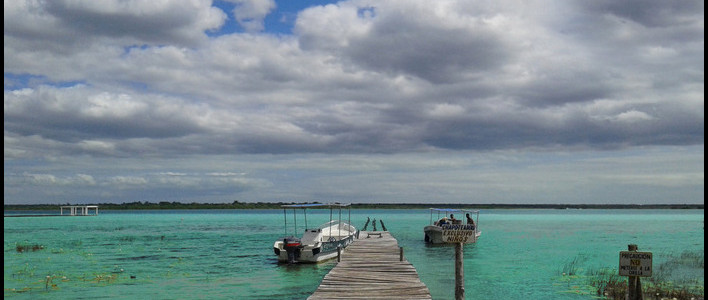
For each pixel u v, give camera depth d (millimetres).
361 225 94312
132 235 63250
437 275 28906
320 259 32500
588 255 39500
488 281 26562
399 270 24375
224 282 26547
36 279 26844
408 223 104125
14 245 47281
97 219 125250
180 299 22344
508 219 138375
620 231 74250
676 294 20656
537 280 26750
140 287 24969
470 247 46594
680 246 48125
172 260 35562
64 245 47781
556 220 128875
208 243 50656
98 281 26438
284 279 27484
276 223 102250
